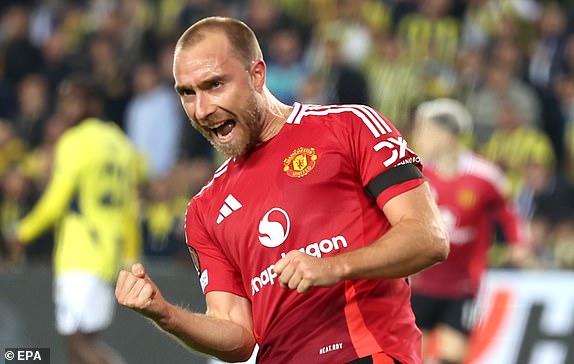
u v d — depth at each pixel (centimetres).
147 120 4100
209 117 1178
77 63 4259
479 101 3991
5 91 4328
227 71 1171
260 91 1212
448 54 4219
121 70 4222
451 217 2730
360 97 3919
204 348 1241
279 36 4119
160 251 3272
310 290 1160
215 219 1259
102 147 2627
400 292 1230
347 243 1191
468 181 2728
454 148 2741
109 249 2617
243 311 1285
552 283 2723
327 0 4362
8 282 2720
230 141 1202
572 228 3478
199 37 1181
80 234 2602
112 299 2650
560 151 4066
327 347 1203
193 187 3556
